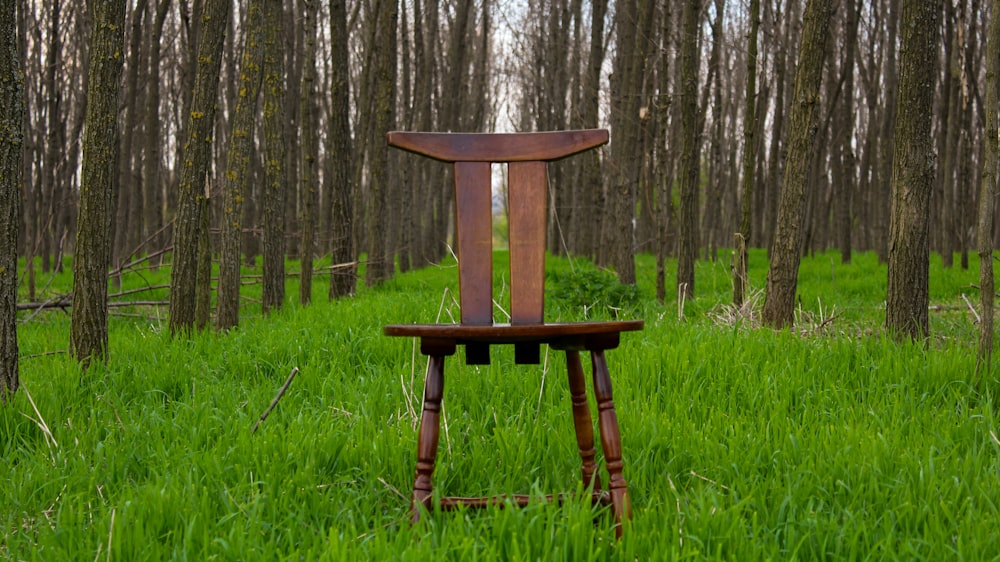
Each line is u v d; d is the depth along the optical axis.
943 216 14.52
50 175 11.98
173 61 18.47
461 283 2.88
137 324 7.67
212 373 4.89
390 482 3.05
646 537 2.33
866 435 3.26
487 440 3.46
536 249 2.90
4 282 3.85
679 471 3.14
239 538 2.34
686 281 9.34
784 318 6.01
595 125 11.95
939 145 17.95
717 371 4.42
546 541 2.27
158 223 18.62
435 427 2.69
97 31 4.72
